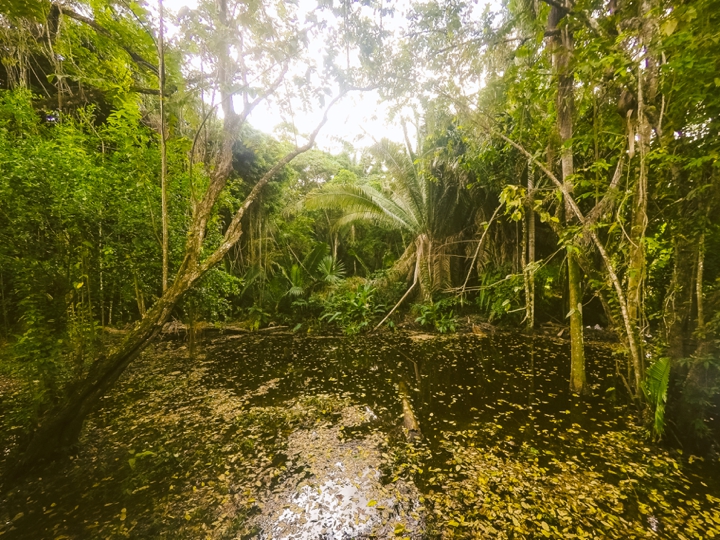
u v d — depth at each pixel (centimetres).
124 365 291
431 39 397
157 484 256
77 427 288
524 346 717
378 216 970
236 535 208
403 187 927
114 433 332
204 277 534
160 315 300
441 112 488
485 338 805
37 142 335
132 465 279
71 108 503
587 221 356
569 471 270
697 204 284
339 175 1502
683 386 303
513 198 342
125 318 629
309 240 1270
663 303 350
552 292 787
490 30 392
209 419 366
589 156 469
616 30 301
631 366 361
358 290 985
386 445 315
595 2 313
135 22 371
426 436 332
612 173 443
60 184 311
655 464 278
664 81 258
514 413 385
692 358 287
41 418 278
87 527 213
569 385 463
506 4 486
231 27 319
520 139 455
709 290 296
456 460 287
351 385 488
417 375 536
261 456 295
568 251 401
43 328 269
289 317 970
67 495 242
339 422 364
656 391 289
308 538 206
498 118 523
